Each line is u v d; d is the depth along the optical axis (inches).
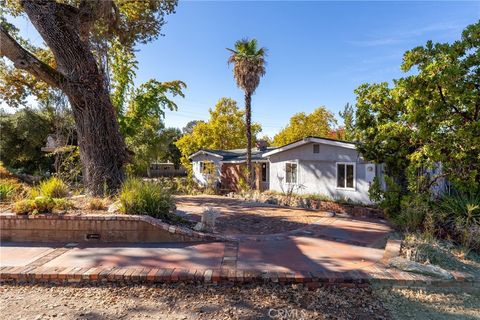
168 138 1221.7
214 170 917.8
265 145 988.6
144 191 280.1
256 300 154.1
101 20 447.5
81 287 166.6
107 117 377.1
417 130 293.6
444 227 272.2
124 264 192.2
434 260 207.3
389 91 325.1
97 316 136.3
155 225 247.6
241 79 717.9
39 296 156.3
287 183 631.8
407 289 170.6
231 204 484.1
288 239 263.0
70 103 372.8
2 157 886.4
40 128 896.3
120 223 247.0
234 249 229.1
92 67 370.9
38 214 248.7
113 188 362.3
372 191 346.6
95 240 246.4
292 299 155.9
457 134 271.1
